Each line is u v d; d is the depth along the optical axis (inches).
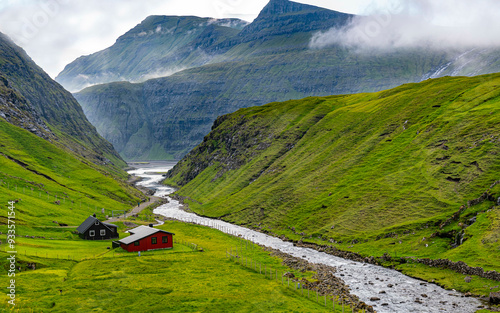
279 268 4340.6
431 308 3189.0
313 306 3110.2
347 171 7465.6
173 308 2972.4
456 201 5093.5
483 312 3063.5
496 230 4156.0
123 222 6998.0
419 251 4527.6
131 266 4106.8
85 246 5088.6
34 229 5442.9
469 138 6146.7
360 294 3553.2
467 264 3858.3
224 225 7524.6
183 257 4635.8
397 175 6368.1
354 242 5251.0
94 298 3097.9
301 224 6392.7
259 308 2997.0
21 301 2893.7
